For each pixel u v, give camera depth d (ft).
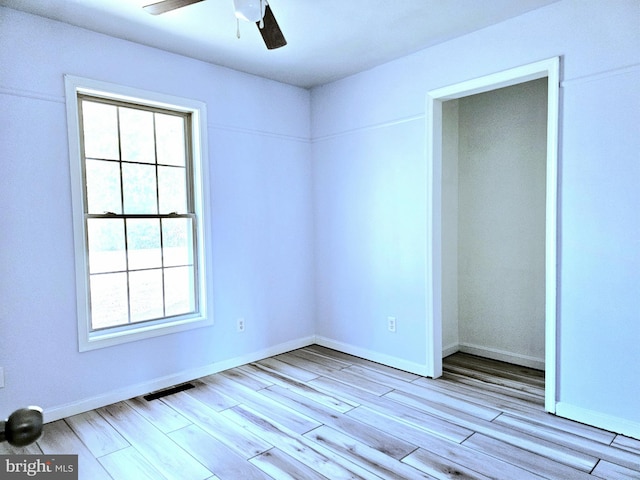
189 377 11.18
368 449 7.66
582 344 8.43
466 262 13.32
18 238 8.48
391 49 10.71
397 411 9.16
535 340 11.87
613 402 8.11
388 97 11.66
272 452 7.61
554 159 8.61
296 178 13.69
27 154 8.54
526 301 12.00
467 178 13.15
